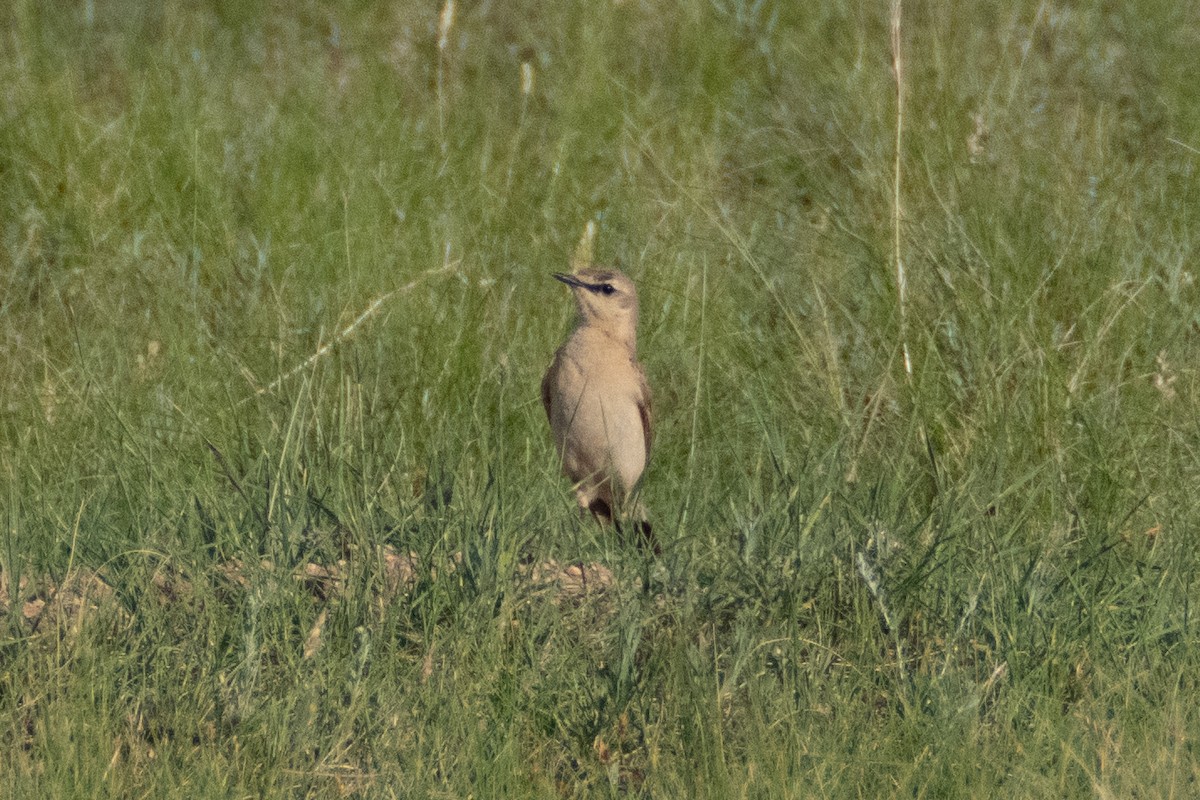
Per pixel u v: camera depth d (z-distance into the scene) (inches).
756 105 980.6
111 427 639.8
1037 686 450.6
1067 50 1006.4
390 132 928.9
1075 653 467.2
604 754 419.8
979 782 394.3
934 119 818.2
